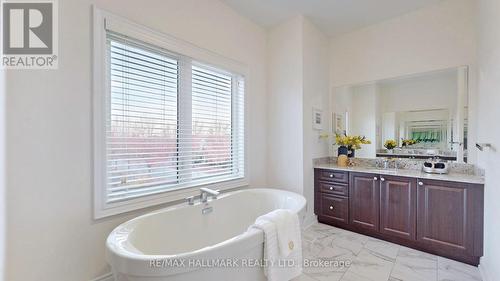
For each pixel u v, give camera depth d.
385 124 2.96
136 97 1.85
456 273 1.88
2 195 1.26
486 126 1.80
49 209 1.40
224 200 2.21
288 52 2.93
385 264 2.04
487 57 1.76
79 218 1.52
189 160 2.24
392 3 2.52
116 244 1.20
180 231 1.81
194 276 1.10
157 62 1.99
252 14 2.76
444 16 2.47
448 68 2.44
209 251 1.13
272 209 2.38
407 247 2.35
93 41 1.57
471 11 2.31
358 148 3.12
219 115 2.57
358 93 3.18
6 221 1.27
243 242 1.25
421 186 2.24
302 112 2.82
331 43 3.38
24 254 1.32
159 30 1.94
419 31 2.64
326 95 3.33
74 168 1.50
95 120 1.58
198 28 2.27
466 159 2.32
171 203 2.05
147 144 1.92
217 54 2.46
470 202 1.97
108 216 1.65
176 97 2.14
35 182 1.35
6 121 1.27
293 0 2.49
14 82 1.30
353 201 2.73
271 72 3.11
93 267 1.58
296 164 2.87
